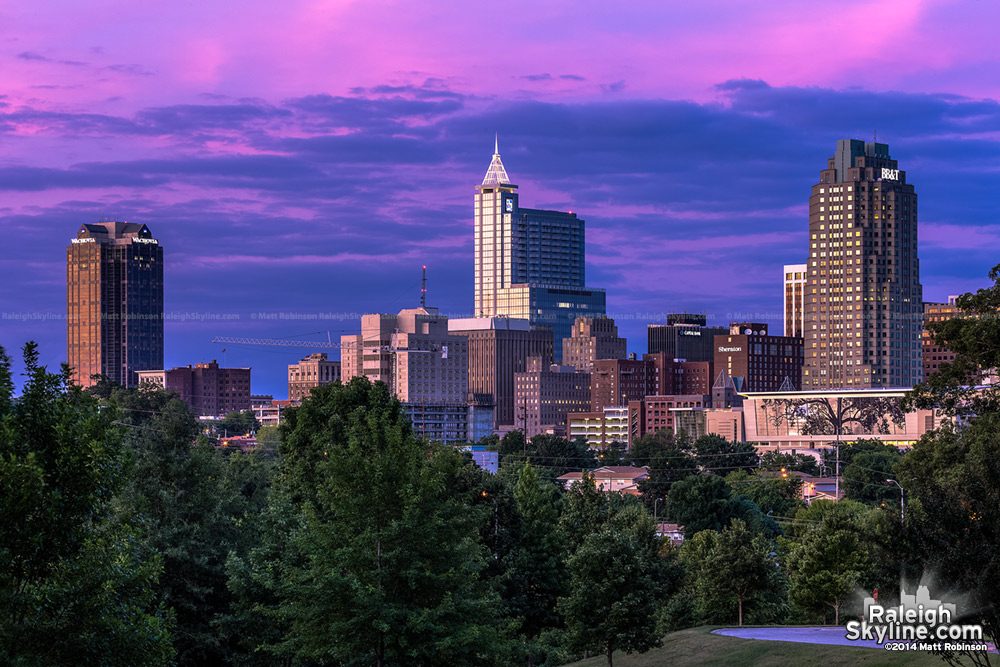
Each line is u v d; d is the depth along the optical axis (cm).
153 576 5303
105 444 5175
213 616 8981
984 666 6262
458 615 6862
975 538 4925
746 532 12481
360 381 11381
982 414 9856
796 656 8188
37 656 4709
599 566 9475
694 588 13062
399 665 6944
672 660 9344
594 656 11444
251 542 9475
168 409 9906
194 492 9425
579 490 14312
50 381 5162
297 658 7294
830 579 11631
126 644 4994
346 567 6862
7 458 4750
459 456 8288
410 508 6831
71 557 4922
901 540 5069
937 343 10019
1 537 4547
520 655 10925
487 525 11294
